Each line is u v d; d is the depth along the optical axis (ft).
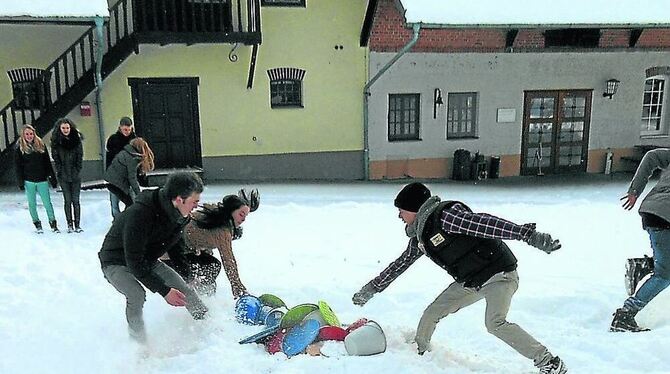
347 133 44.62
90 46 37.14
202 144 41.65
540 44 47.39
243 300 14.29
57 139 24.09
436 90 45.65
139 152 23.30
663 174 14.58
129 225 11.36
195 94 40.98
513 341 11.10
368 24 42.52
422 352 12.35
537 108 48.88
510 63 47.09
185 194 11.39
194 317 13.52
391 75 44.60
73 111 38.37
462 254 11.07
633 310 13.69
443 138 46.70
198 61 40.50
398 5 40.68
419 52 44.73
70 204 24.71
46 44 37.81
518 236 10.25
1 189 36.14
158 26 39.70
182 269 14.67
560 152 50.21
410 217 11.48
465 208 11.19
